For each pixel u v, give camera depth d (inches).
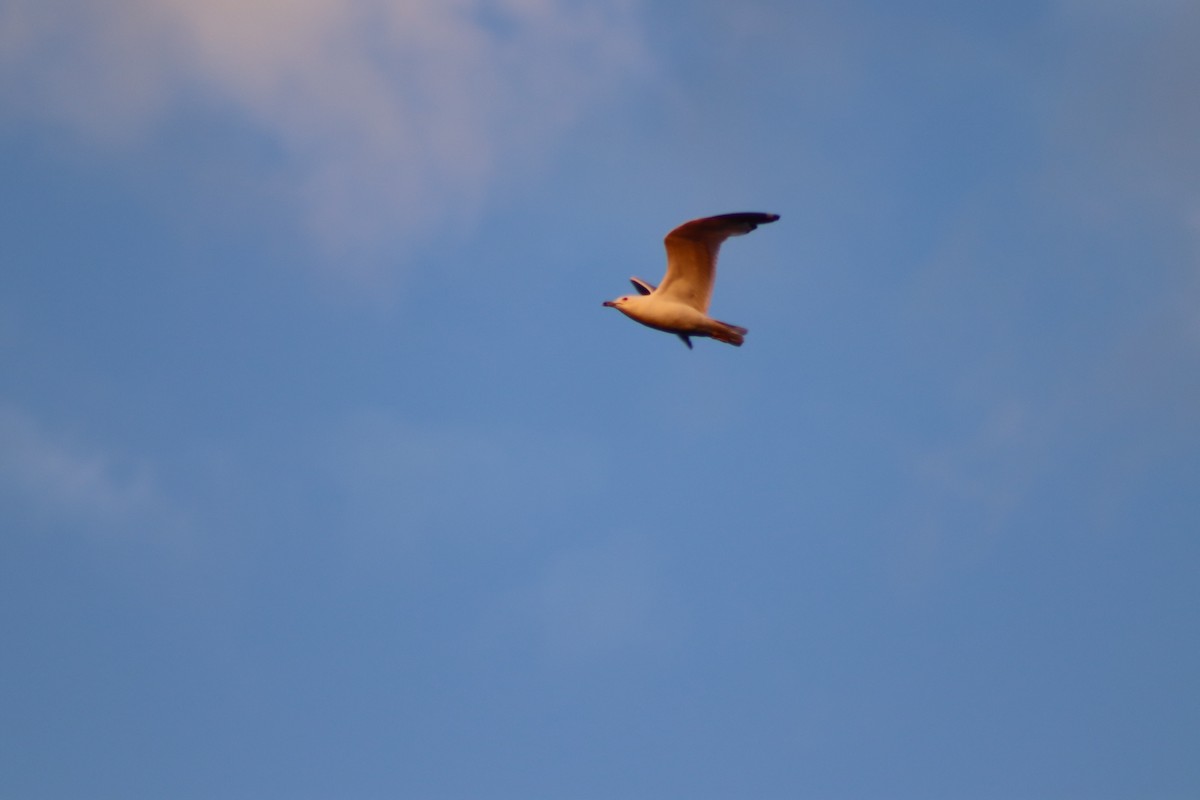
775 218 935.7
